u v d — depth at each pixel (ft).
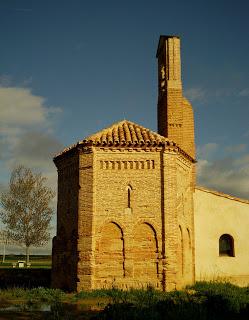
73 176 87.61
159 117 105.29
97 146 82.74
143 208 81.20
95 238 79.61
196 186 99.45
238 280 97.55
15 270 117.19
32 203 164.35
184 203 90.07
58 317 57.93
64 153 89.20
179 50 102.83
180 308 58.75
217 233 98.73
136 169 82.58
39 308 67.05
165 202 81.20
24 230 161.38
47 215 166.61
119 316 55.31
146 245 80.02
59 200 93.20
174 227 81.25
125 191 81.76
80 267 78.95
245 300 68.49
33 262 216.74
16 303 72.02
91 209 80.53
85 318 57.62
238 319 56.59
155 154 83.15
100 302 68.85
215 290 80.48
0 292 84.07
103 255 79.25
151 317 54.49
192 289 83.35
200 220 98.22
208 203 99.81
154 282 78.59
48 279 114.11
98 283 78.18
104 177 82.23
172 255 79.87
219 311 60.13
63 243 88.94
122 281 78.23
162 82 104.37
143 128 90.99
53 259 91.91
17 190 164.04
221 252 99.81
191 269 92.07
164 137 91.09
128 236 79.87
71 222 85.97
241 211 101.24
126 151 82.89
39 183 169.89
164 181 81.87
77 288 78.38
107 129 89.56
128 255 79.10
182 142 98.17
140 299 67.92
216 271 96.73
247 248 99.81
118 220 80.53
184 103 103.14
